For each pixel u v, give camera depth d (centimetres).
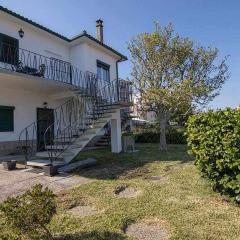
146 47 1537
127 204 535
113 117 1362
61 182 726
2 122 1232
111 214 486
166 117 1591
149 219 467
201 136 561
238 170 502
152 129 2162
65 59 1620
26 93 1357
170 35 1538
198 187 641
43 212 366
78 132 1085
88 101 1322
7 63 1220
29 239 389
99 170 890
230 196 529
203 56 1536
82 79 1603
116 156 1223
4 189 670
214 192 587
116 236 406
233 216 462
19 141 1283
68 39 1573
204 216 464
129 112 1617
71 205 543
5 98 1255
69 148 987
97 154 1295
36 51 1404
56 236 409
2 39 1217
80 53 1631
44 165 874
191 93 1416
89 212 509
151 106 1588
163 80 1548
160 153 1342
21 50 1302
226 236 395
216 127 530
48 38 1494
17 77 1049
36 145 1386
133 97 1583
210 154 546
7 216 359
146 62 1552
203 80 1511
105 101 1345
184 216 467
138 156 1223
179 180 720
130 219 466
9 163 889
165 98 1420
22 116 1329
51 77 1449
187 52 1527
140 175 812
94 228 432
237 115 503
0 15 1209
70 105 1481
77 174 826
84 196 595
